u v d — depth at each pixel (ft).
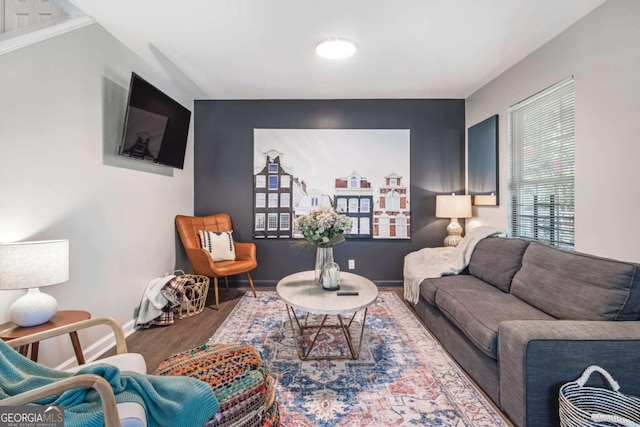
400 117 13.92
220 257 12.49
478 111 12.67
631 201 6.49
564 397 4.42
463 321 6.81
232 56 9.73
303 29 8.18
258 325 9.66
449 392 6.29
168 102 10.21
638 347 4.74
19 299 5.50
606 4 7.00
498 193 11.30
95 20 7.72
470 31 8.28
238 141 13.94
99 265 7.92
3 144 5.58
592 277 5.95
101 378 3.23
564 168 8.39
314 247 13.97
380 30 8.24
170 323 9.75
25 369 3.85
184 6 7.19
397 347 8.24
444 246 13.24
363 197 13.96
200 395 3.98
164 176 11.32
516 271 8.27
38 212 6.23
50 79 6.49
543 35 8.49
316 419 5.50
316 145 13.93
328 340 8.65
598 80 7.22
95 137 7.79
